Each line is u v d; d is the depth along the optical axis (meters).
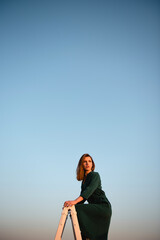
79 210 2.71
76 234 2.50
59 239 2.48
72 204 2.61
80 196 2.70
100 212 2.75
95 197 2.89
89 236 2.66
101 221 2.75
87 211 2.72
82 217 2.69
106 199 2.90
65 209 2.59
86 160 3.16
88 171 3.14
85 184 2.92
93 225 2.71
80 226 2.68
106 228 2.76
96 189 2.90
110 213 2.83
